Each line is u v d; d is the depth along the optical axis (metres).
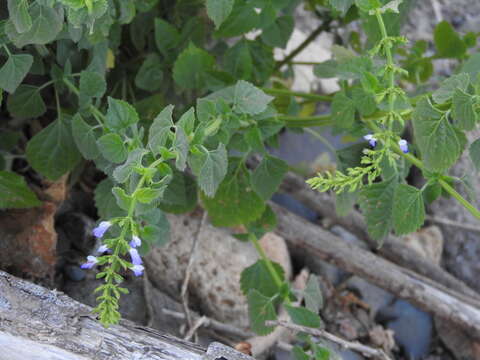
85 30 0.54
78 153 0.57
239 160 0.59
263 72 0.67
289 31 0.64
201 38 0.64
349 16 0.65
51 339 0.46
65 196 0.65
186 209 0.62
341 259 0.74
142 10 0.60
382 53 0.52
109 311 0.43
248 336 0.68
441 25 0.65
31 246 0.60
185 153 0.44
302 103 0.81
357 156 0.58
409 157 0.52
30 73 0.59
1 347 0.46
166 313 0.67
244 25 0.61
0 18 0.54
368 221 0.53
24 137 0.66
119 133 0.49
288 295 0.58
